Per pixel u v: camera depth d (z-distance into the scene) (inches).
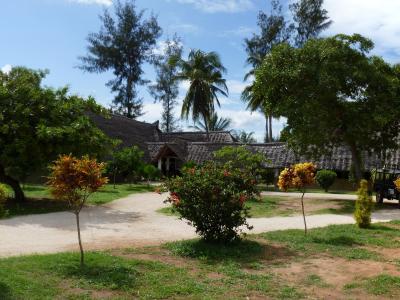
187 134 1781.5
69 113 676.1
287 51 770.8
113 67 2116.1
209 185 376.8
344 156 1229.1
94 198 754.8
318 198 876.6
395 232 475.2
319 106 753.6
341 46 733.3
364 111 745.0
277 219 588.4
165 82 2220.7
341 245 402.9
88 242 401.7
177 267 311.9
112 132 1376.7
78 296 244.5
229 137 1736.0
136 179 1203.2
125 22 2107.5
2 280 258.1
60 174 295.9
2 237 413.4
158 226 502.9
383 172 845.2
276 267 326.3
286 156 1230.9
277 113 781.3
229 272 305.4
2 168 658.8
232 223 382.0
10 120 612.1
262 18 1895.9
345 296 265.1
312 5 1856.5
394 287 280.4
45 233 441.7
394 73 781.3
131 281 271.9
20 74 674.2
